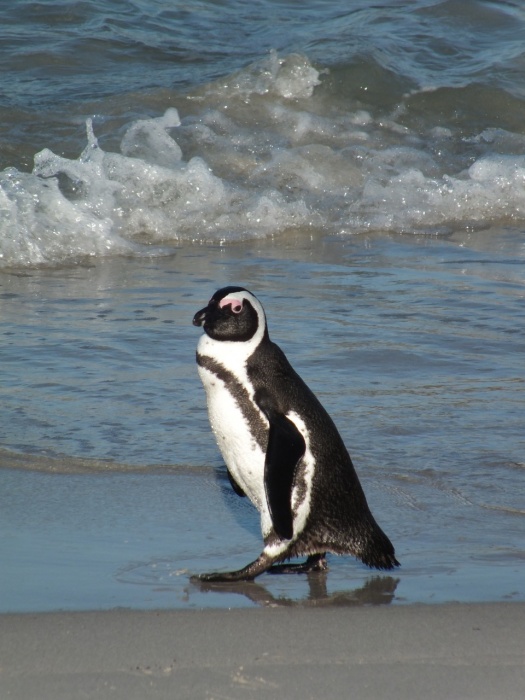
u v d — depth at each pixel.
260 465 18.08
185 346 30.62
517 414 25.73
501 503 20.92
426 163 56.38
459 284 38.16
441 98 62.31
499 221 51.09
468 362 29.53
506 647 14.81
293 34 69.50
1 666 13.83
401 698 13.31
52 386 27.03
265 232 47.25
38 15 68.38
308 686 13.56
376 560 17.88
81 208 45.28
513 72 65.44
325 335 31.44
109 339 31.05
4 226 41.94
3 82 59.00
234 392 17.98
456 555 18.52
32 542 18.41
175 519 19.89
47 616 15.38
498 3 76.44
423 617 15.79
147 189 48.22
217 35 69.06
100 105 56.91
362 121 59.78
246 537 19.28
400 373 28.44
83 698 13.11
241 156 54.50
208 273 39.88
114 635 14.86
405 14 74.50
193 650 14.52
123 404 25.98
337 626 15.43
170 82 61.03
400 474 22.12
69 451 23.02
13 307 34.47
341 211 50.25
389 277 39.16
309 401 18.11
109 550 18.28
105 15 69.25
